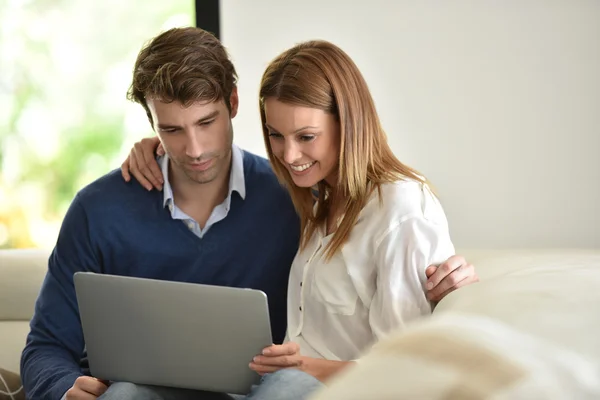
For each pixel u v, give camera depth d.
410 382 0.83
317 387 1.89
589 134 3.57
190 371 2.10
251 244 2.62
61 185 4.11
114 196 2.64
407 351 0.88
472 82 3.63
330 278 2.33
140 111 4.04
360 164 2.27
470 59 3.62
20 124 4.09
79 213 2.65
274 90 2.26
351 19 3.71
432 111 3.67
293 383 1.89
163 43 2.44
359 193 2.29
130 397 2.04
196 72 2.38
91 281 2.10
